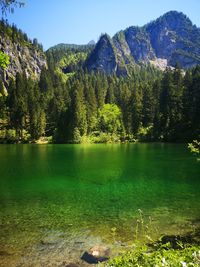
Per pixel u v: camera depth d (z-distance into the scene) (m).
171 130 101.00
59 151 74.56
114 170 39.09
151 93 115.94
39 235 15.77
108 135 113.88
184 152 62.97
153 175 34.44
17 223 17.81
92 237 15.39
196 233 15.35
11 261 12.78
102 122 120.94
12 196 24.97
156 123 106.62
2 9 7.00
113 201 22.83
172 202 22.11
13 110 123.00
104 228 16.69
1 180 32.53
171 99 102.69
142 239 14.79
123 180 31.72
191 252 5.69
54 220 18.30
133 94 117.12
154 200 22.88
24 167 43.41
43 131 118.25
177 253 5.81
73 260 12.84
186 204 21.44
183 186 27.94
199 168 39.38
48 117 129.75
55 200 23.47
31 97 127.06
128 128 113.62
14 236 15.69
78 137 110.75
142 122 116.44
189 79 107.44
